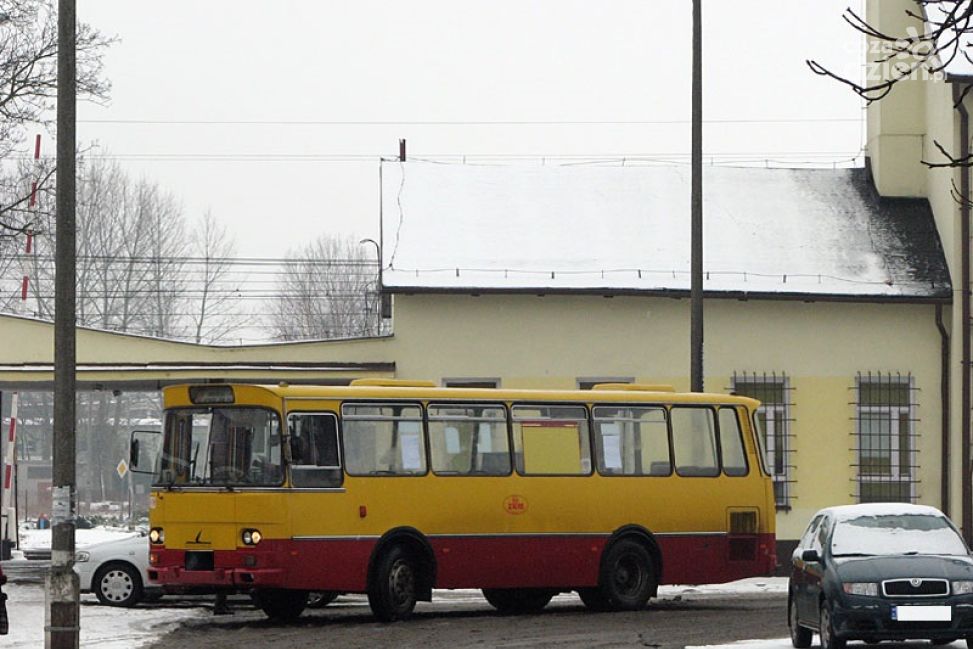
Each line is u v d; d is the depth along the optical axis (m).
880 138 41.41
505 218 39.47
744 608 28.45
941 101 39.81
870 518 21.33
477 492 26.14
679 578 28.20
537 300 37.59
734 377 38.47
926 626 19.61
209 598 29.98
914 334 39.03
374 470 25.09
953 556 20.53
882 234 40.28
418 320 37.00
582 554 27.17
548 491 26.91
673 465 28.38
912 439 38.72
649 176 41.56
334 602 30.17
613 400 27.94
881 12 40.88
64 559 20.34
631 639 22.44
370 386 25.80
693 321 31.31
